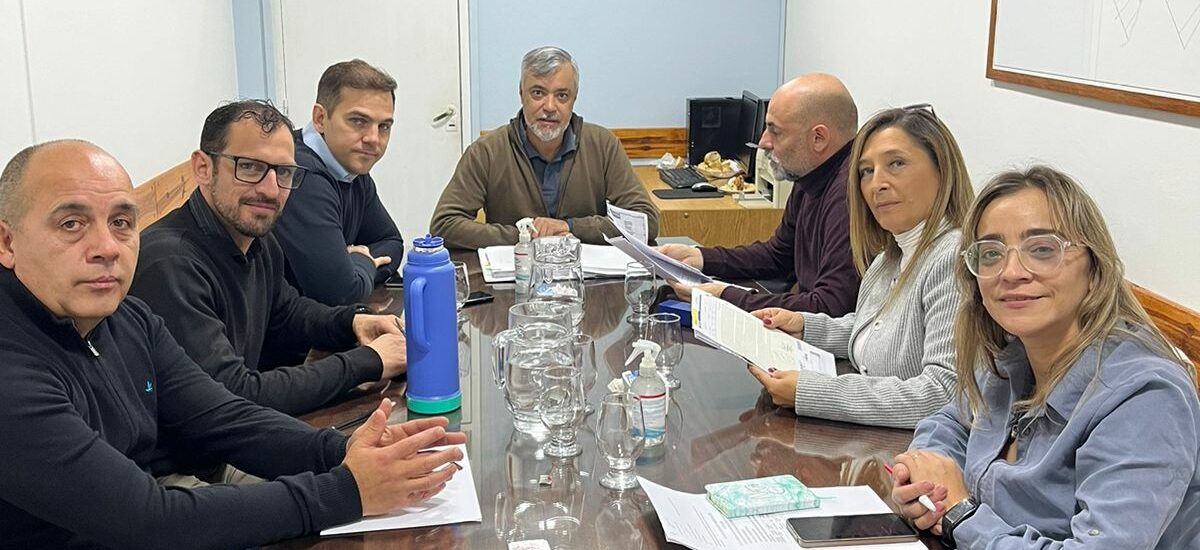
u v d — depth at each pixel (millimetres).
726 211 4496
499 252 3234
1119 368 1409
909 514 1496
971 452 1631
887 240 2252
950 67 3633
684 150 5363
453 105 5121
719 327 2170
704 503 1540
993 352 1627
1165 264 2531
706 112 5129
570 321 2146
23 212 1479
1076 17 2844
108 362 1646
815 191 2918
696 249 3176
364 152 2996
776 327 2363
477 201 3623
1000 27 3252
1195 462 1349
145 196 3250
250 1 4875
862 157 2195
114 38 3051
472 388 2078
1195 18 2348
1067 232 1438
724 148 5184
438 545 1437
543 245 2725
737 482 1580
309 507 1480
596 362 2215
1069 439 1416
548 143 3643
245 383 1937
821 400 1896
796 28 5148
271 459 1745
